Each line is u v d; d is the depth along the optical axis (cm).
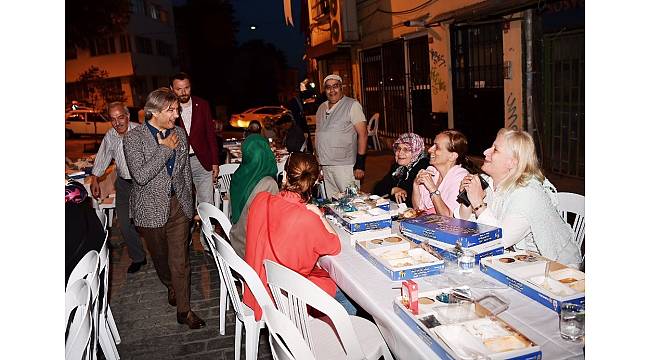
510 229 242
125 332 367
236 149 758
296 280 204
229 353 329
